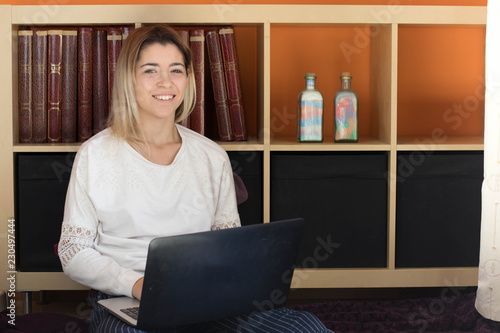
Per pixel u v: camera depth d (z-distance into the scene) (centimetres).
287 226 148
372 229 239
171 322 139
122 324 144
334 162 235
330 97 275
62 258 168
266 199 234
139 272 171
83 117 234
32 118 234
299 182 235
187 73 193
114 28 231
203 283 138
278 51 272
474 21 231
